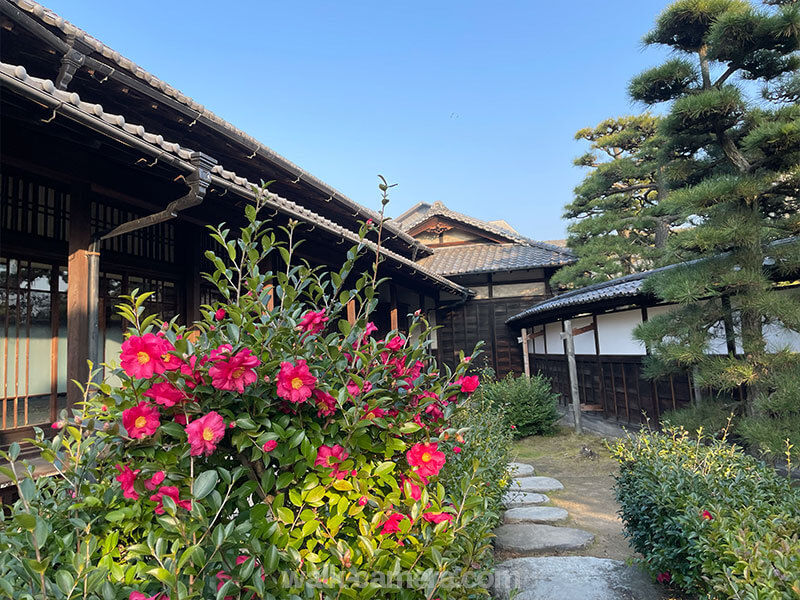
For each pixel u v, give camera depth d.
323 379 1.72
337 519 1.57
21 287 3.76
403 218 21.12
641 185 14.18
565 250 14.59
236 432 1.52
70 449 1.72
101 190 3.71
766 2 5.80
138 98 4.45
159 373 1.45
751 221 5.21
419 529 1.65
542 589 3.12
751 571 2.00
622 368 8.45
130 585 1.39
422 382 1.96
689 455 3.67
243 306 1.86
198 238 5.41
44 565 1.17
